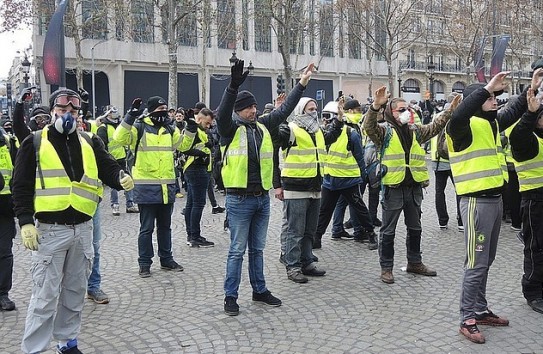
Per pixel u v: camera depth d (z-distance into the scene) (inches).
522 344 176.1
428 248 306.2
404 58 2181.3
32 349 158.9
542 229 204.1
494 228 185.0
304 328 193.8
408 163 244.1
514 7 1382.9
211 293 235.1
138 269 275.3
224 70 1793.8
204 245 323.9
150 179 258.7
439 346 175.6
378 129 243.6
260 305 219.0
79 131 175.5
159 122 265.6
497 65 842.2
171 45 1058.1
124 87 1641.2
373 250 305.4
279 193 245.9
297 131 249.4
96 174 171.0
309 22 1438.2
